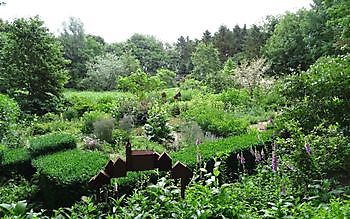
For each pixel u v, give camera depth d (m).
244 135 6.87
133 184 4.27
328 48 23.28
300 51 27.52
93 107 14.63
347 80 5.36
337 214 2.65
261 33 36.66
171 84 25.88
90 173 4.76
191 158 5.24
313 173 4.09
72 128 10.96
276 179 4.09
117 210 2.76
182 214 2.41
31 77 13.82
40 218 2.35
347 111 5.38
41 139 7.02
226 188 2.77
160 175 4.52
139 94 14.99
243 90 15.55
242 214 2.63
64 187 4.57
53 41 14.72
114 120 10.84
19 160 6.25
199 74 28.39
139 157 3.09
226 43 41.78
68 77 15.11
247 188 3.65
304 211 2.79
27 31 13.95
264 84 16.22
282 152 4.62
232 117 11.23
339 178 4.58
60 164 5.34
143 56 42.03
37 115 13.97
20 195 5.23
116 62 30.69
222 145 5.97
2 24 14.27
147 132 9.67
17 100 13.69
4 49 14.03
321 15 25.30
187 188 2.82
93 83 29.72
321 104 5.48
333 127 4.62
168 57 43.34
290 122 5.04
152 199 2.64
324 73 5.62
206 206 2.49
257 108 12.98
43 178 5.17
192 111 12.06
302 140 4.27
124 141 9.30
